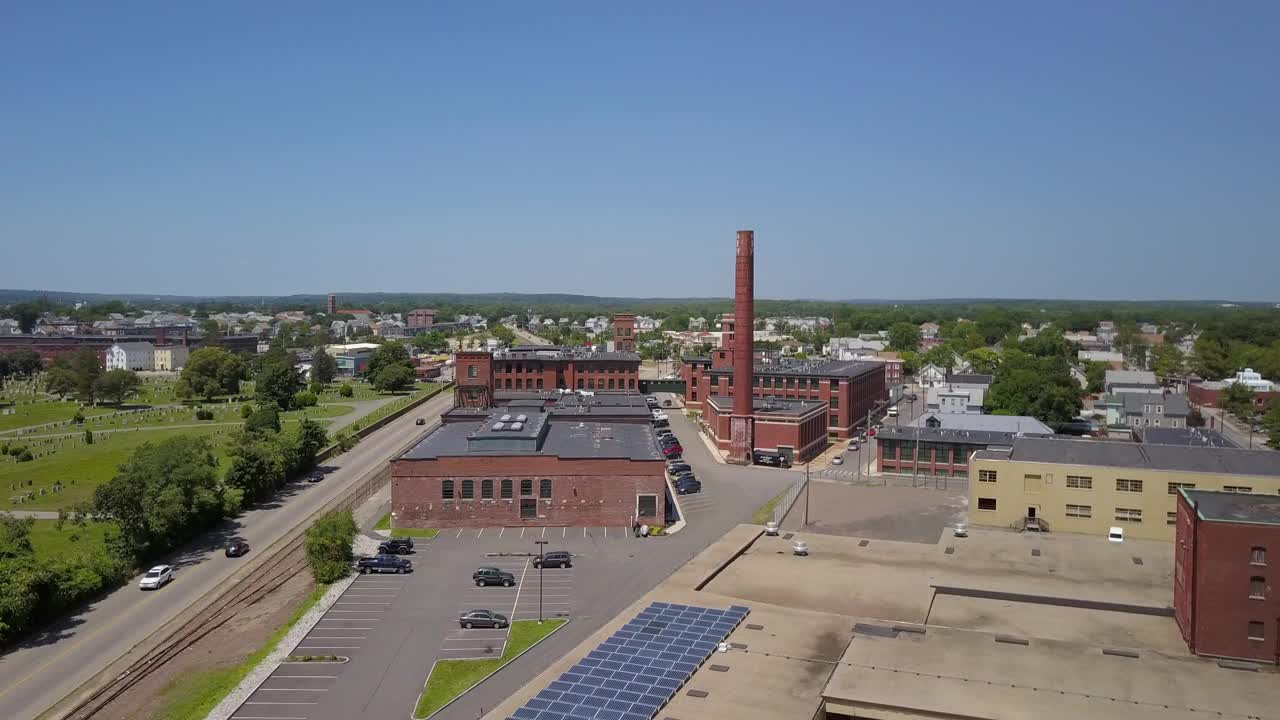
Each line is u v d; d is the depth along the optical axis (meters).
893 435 152.00
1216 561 67.50
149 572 95.06
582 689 60.34
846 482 145.12
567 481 117.19
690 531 114.12
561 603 87.25
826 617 75.62
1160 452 113.50
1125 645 70.62
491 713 60.44
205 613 86.00
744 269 159.00
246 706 65.94
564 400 192.50
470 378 191.38
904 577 88.56
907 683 61.12
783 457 160.00
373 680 70.19
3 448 175.00
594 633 79.62
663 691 59.88
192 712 65.19
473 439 120.62
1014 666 64.31
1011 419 167.75
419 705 65.94
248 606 88.38
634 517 116.56
